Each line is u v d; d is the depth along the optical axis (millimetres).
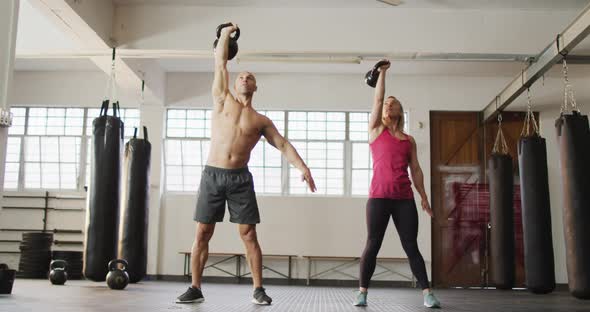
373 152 3793
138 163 6285
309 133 10086
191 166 10031
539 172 5395
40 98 10219
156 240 9555
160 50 6945
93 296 4707
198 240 3672
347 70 9781
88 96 10211
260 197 9711
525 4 7105
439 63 9125
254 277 3680
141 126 9812
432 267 9430
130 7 7254
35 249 8969
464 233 9500
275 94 9969
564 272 9250
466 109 9766
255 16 7266
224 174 3557
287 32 7234
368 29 7219
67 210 9914
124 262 5941
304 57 6941
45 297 4574
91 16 6492
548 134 9531
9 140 10273
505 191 7266
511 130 9664
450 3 7105
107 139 4559
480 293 7141
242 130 3568
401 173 3699
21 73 10273
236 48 3814
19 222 9883
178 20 7246
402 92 9805
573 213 4211
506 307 4242
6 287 4977
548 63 6125
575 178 4234
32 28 7832
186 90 9969
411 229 3688
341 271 9562
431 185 9602
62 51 6914
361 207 9672
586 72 9336
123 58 7410
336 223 9633
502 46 7168
